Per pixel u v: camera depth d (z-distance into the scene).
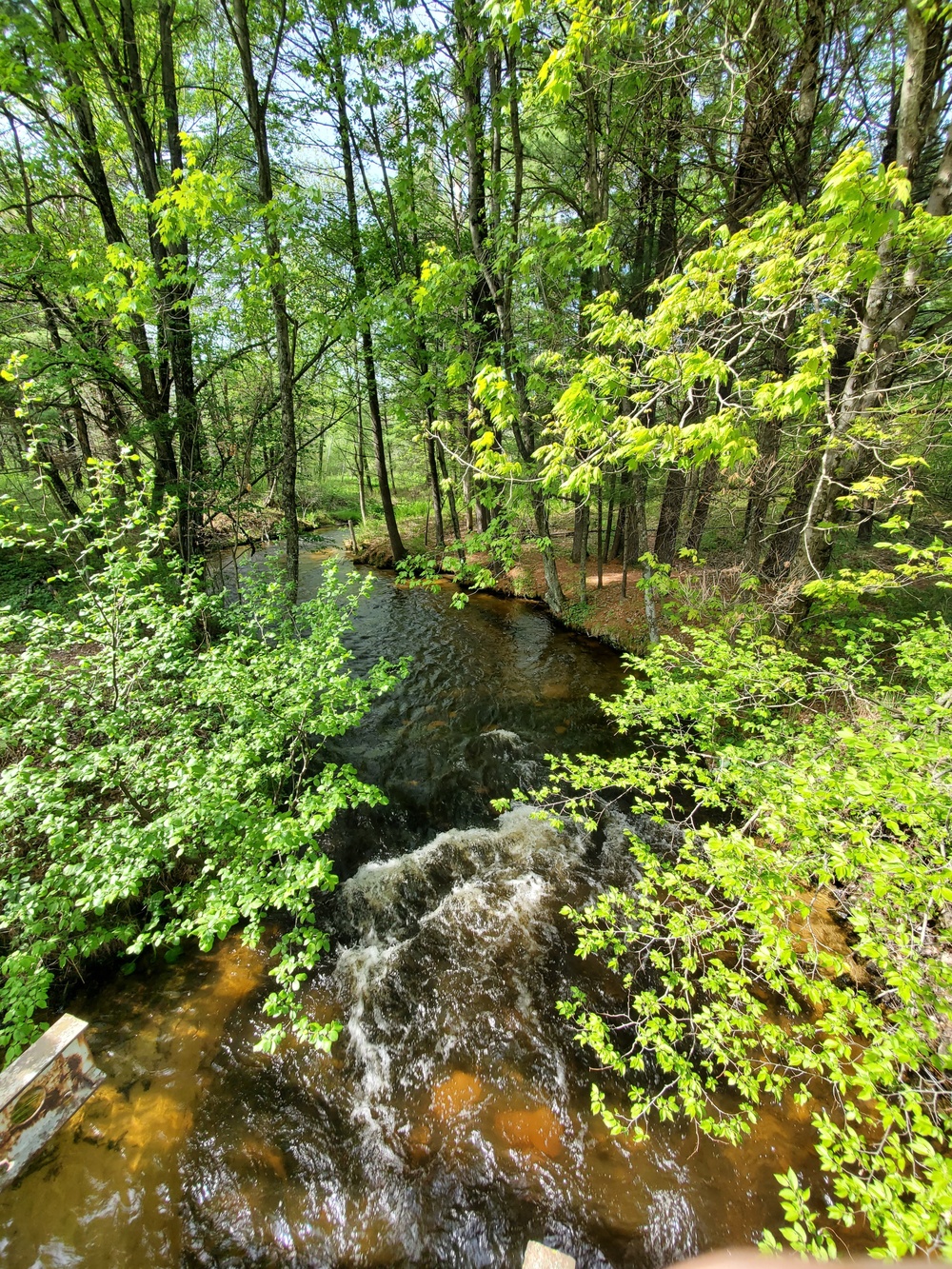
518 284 8.63
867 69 6.77
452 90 9.46
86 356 7.59
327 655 5.73
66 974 4.33
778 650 5.82
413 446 18.42
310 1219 3.11
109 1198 3.12
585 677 9.76
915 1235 1.73
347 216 12.25
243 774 4.88
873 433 5.00
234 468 10.48
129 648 5.37
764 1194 3.14
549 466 4.45
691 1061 3.89
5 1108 2.59
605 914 3.41
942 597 7.18
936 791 2.71
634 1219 3.08
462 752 7.71
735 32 5.91
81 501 12.34
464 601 8.93
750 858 2.98
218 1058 3.89
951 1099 2.54
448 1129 3.53
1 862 3.86
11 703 4.36
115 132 9.74
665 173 8.39
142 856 3.67
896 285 5.31
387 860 5.84
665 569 7.86
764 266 3.63
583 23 4.79
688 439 3.62
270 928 4.98
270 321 8.95
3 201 9.59
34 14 7.00
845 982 4.10
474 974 4.55
